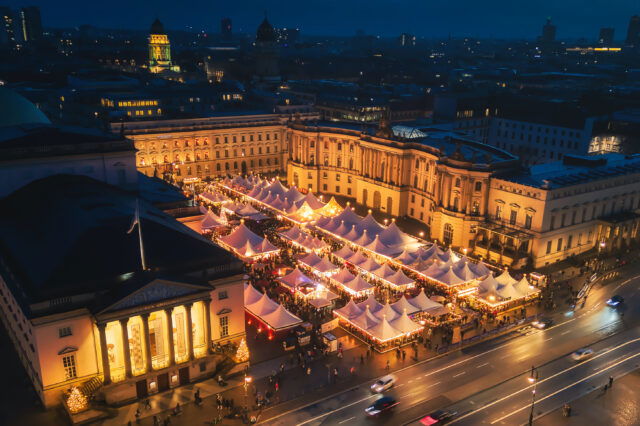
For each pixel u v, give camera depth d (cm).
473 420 6662
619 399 7125
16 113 11650
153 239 7425
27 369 7231
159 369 6956
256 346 8206
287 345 8088
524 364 7881
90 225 7256
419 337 8450
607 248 12100
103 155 9906
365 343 8362
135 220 6875
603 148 18512
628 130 17925
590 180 11650
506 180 11656
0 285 8175
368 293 9588
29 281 6706
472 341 8444
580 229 11850
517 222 11538
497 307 9344
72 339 6544
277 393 7106
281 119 19038
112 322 6544
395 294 9788
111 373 6875
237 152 18412
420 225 14375
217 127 17788
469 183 11988
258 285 10106
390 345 8256
